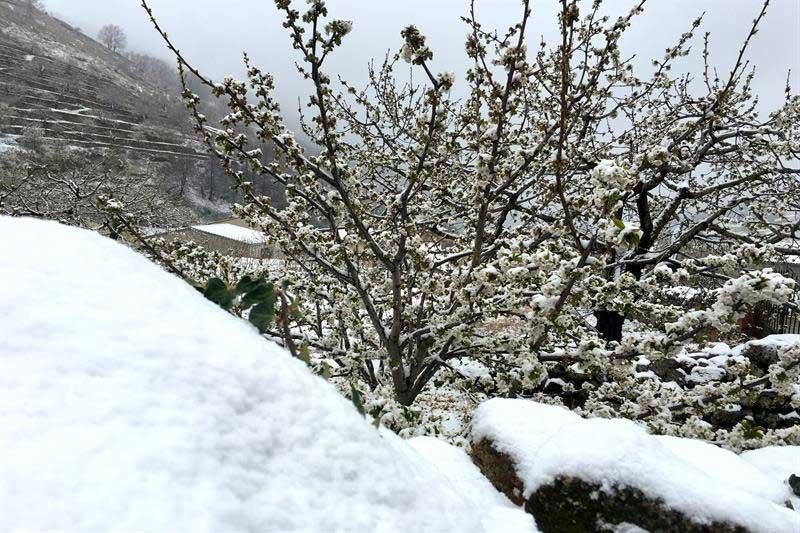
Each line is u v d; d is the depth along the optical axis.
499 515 1.79
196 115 4.34
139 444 0.91
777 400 5.12
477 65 4.16
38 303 1.07
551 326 3.79
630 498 1.68
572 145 5.94
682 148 6.69
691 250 9.84
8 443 0.83
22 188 12.11
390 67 6.81
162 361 1.08
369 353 5.02
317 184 4.84
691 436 4.06
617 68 5.53
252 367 1.20
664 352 3.47
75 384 0.96
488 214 6.00
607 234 3.18
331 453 1.19
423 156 4.29
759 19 4.79
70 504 0.78
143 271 1.37
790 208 7.56
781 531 1.62
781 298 2.97
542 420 2.29
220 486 0.94
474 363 5.75
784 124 6.89
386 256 4.48
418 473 1.49
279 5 3.38
